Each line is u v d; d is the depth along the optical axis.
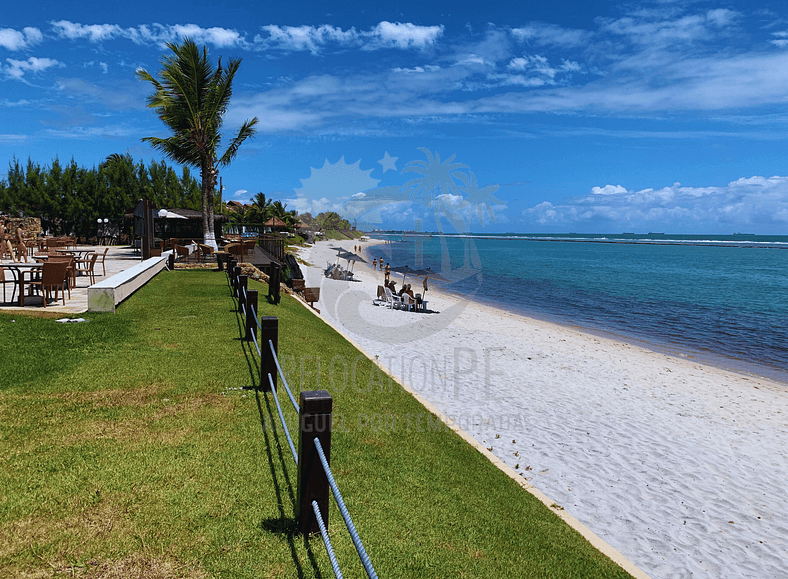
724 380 13.32
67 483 3.63
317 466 3.31
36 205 43.09
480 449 5.85
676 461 7.56
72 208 42.56
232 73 22.05
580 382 11.76
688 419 9.64
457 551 3.63
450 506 4.29
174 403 5.37
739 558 5.18
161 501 3.54
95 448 4.19
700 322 23.80
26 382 5.45
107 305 9.23
